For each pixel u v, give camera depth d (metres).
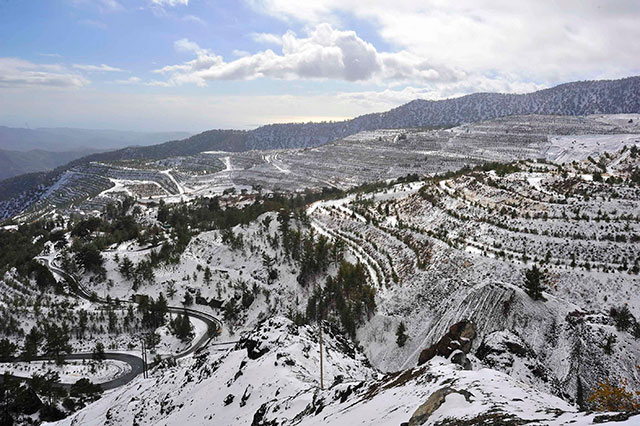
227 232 192.62
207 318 151.62
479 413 22.38
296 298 144.00
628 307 85.62
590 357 70.56
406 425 24.91
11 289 162.38
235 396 63.03
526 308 86.44
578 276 96.56
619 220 111.94
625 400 33.91
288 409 47.12
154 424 71.06
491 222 131.75
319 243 154.50
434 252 126.81
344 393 40.81
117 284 173.75
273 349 70.56
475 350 71.56
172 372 92.81
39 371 115.50
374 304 115.38
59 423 88.44
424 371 35.00
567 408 24.23
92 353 130.50
